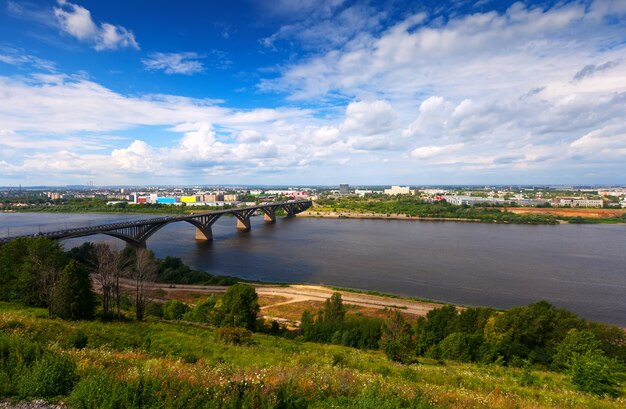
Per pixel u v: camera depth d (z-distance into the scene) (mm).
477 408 14422
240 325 44156
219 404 11414
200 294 65938
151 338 30547
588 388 23922
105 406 10547
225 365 19406
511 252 110750
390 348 33688
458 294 70125
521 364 36375
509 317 41000
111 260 51469
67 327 27672
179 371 14000
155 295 62938
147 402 11156
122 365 15234
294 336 45281
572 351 34219
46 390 11586
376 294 67750
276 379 14047
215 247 119875
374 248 117500
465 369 31297
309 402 12734
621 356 36906
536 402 18188
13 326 23750
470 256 104438
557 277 81562
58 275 40438
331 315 47906
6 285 44500
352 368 24656
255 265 93812
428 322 45219
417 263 95438
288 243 128250
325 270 88500
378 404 12422
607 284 76125
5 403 10727
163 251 112500
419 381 22812
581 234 154500
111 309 46219
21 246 47875
